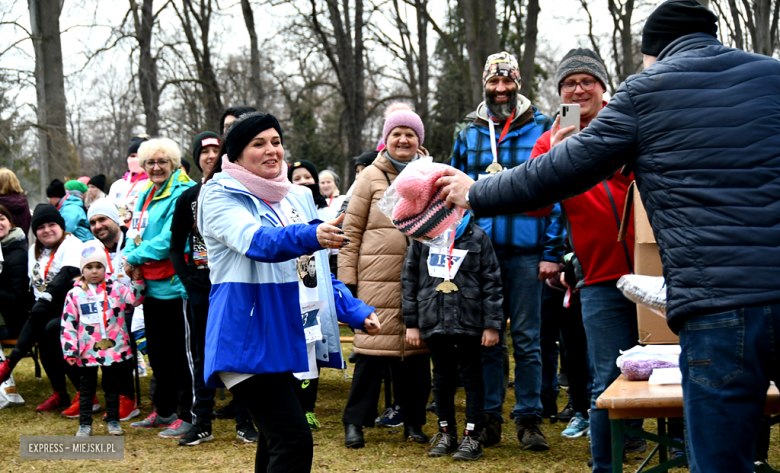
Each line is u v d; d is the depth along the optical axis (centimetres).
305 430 267
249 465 417
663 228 212
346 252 478
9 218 649
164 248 491
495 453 431
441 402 436
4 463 428
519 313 445
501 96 457
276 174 287
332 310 312
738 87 210
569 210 342
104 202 602
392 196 284
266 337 266
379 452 439
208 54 2114
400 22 2252
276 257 252
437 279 427
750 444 200
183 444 464
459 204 259
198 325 462
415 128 475
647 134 216
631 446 434
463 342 427
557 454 427
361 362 465
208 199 275
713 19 232
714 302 199
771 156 202
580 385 474
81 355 493
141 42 1817
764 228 199
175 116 2386
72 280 577
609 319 337
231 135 283
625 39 2106
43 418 560
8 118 1540
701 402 202
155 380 521
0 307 634
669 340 311
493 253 432
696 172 206
